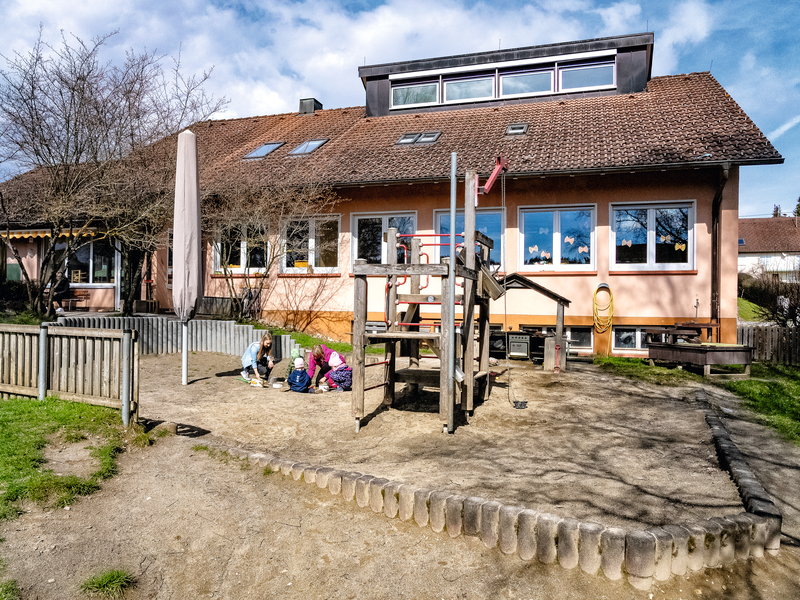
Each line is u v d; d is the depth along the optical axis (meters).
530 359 11.16
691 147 11.64
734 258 11.39
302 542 4.29
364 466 5.52
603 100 15.37
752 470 5.48
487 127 15.05
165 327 12.25
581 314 12.44
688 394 8.40
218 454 5.66
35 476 4.82
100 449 5.49
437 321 8.58
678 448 5.99
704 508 4.44
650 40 15.29
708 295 11.68
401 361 11.55
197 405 7.76
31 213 13.14
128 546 4.18
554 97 16.19
